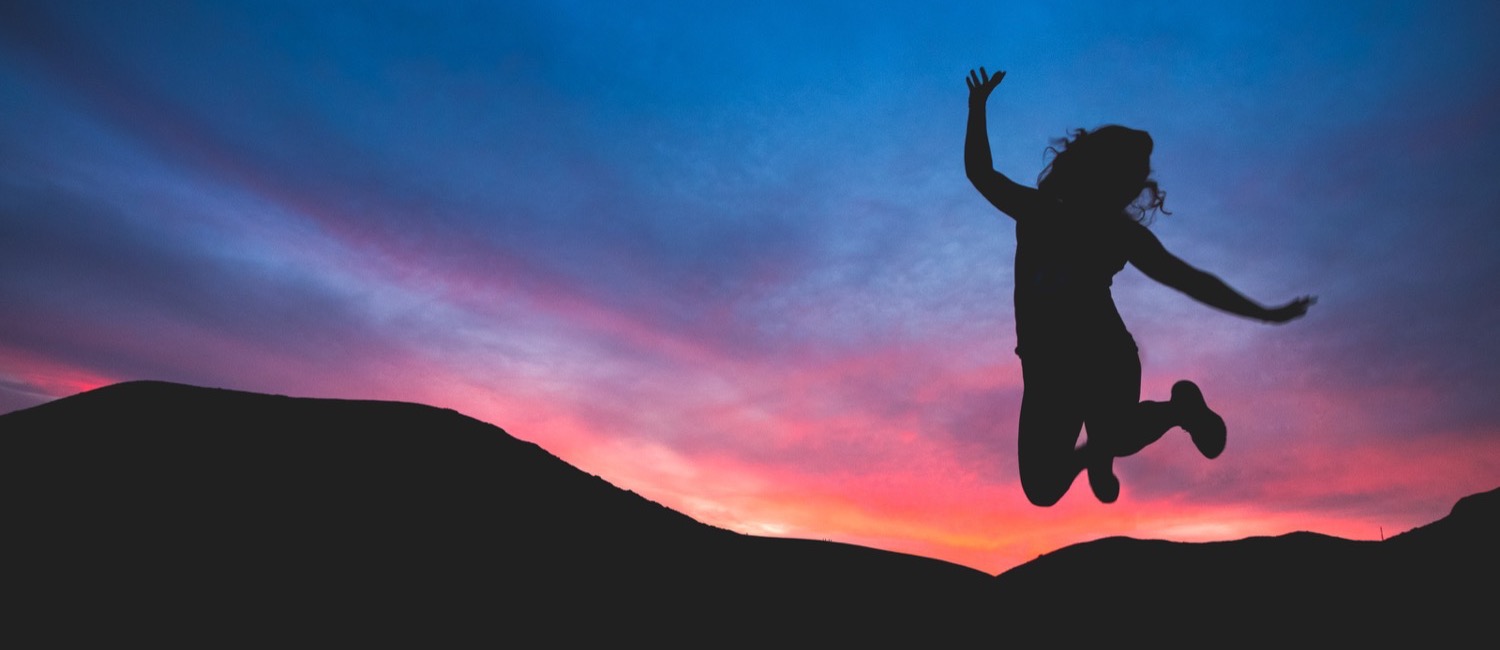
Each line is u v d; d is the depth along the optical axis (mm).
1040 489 2764
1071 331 2758
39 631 2928
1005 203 2980
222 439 5211
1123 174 2889
